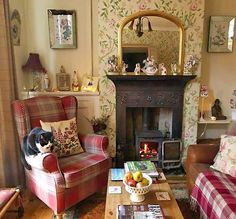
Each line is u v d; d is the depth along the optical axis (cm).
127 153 335
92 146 264
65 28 325
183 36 308
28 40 327
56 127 254
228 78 355
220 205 167
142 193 162
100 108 324
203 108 359
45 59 333
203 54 346
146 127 344
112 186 185
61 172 212
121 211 151
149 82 313
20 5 304
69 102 291
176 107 324
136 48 312
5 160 250
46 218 221
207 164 230
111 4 299
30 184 239
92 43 333
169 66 317
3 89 244
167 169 321
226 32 340
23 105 246
